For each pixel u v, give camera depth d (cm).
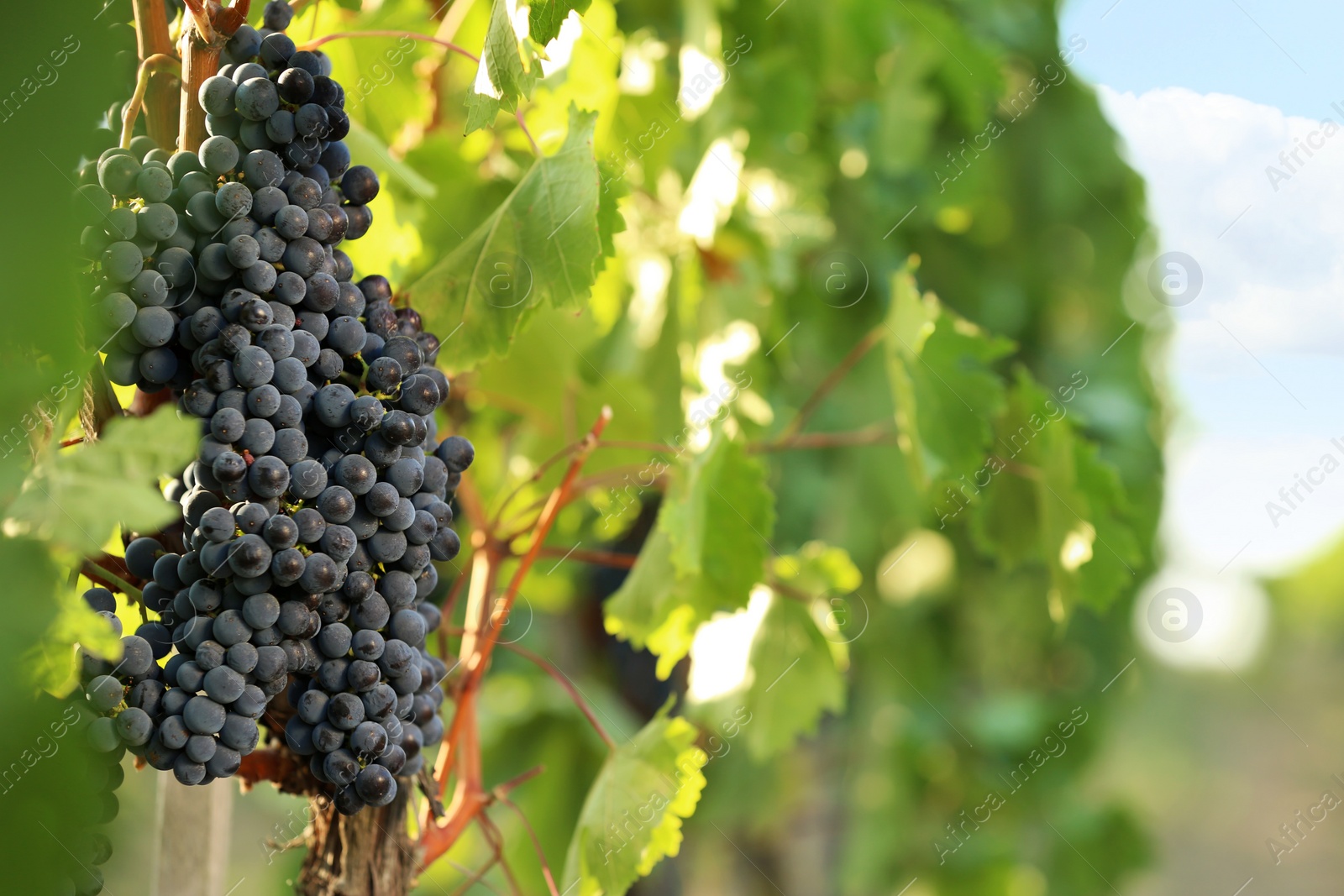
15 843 134
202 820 158
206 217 141
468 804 161
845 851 364
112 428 134
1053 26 362
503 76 149
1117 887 361
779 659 201
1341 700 787
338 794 143
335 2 169
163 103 145
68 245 129
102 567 145
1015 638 372
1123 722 400
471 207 178
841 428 334
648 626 175
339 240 145
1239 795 754
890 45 254
